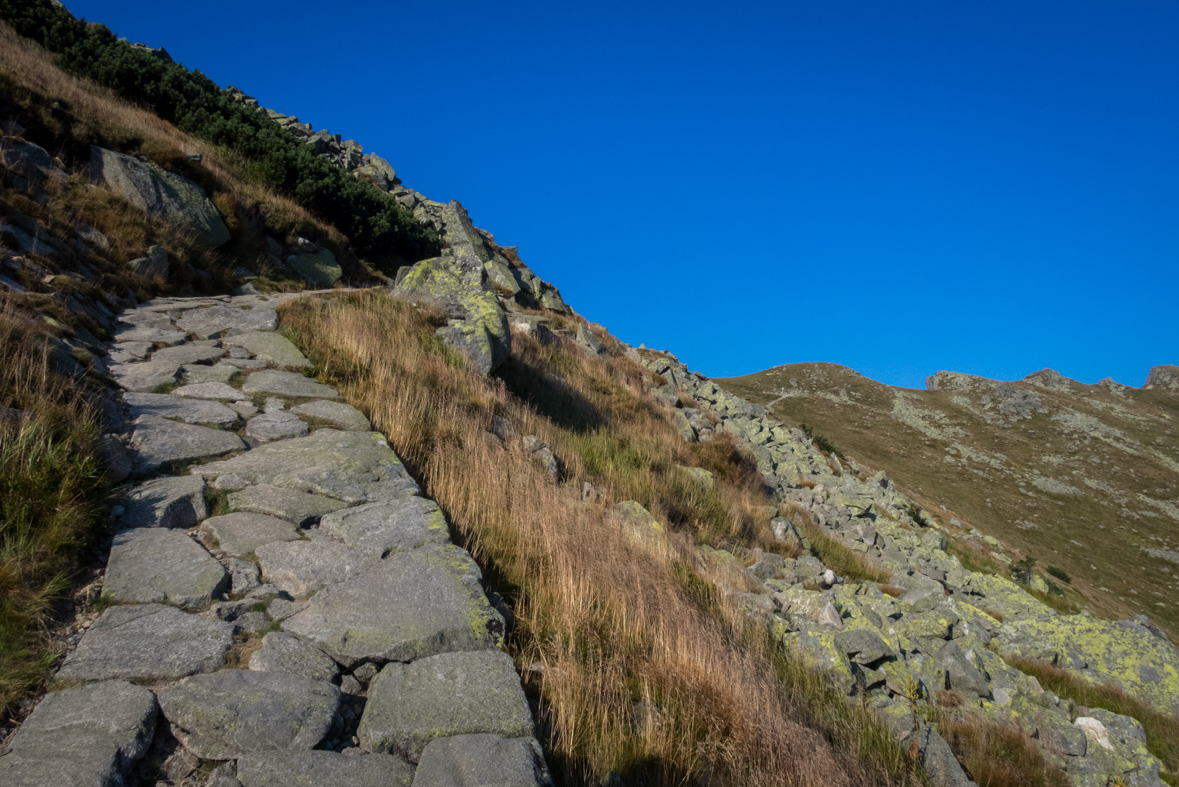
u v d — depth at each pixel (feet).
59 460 13.39
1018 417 318.24
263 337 29.32
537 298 87.10
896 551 56.34
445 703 9.91
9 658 9.02
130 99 62.75
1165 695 27.84
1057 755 20.84
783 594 26.13
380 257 70.18
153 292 35.19
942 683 23.29
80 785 7.09
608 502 29.04
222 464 17.12
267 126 74.95
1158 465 264.52
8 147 34.55
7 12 63.72
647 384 70.64
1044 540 185.78
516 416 33.86
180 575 11.97
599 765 10.80
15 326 18.11
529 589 16.33
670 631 15.81
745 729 12.98
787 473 71.00
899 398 338.13
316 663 10.39
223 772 7.97
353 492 16.81
